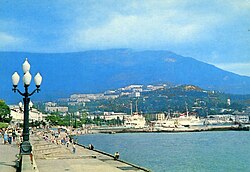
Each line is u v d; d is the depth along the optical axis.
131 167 49.97
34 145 80.69
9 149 61.16
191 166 73.56
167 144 150.75
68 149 79.00
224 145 140.00
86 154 66.88
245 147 128.25
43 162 50.94
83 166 45.47
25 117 35.50
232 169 69.56
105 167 44.47
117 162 56.66
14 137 87.00
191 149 121.75
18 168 33.97
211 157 93.12
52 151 70.94
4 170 34.09
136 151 114.81
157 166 73.44
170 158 90.25
